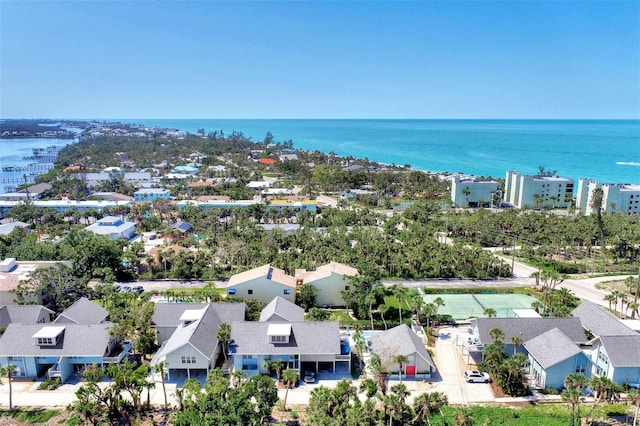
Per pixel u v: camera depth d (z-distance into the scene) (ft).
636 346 215.51
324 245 410.31
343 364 239.09
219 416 167.63
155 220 541.34
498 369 218.18
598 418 193.06
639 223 516.32
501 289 344.69
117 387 193.57
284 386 217.77
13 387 218.79
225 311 265.34
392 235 474.90
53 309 305.12
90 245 362.53
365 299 282.15
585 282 368.89
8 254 376.68
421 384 221.66
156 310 264.11
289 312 262.67
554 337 229.04
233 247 389.39
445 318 289.12
